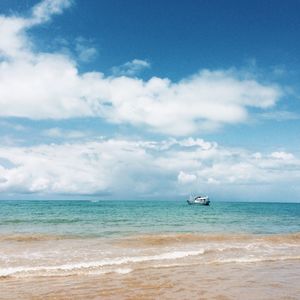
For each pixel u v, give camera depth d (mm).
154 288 12242
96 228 35281
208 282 13195
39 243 22359
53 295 11266
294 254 20594
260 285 12844
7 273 14172
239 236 27594
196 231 33438
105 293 11547
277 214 79750
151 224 41719
